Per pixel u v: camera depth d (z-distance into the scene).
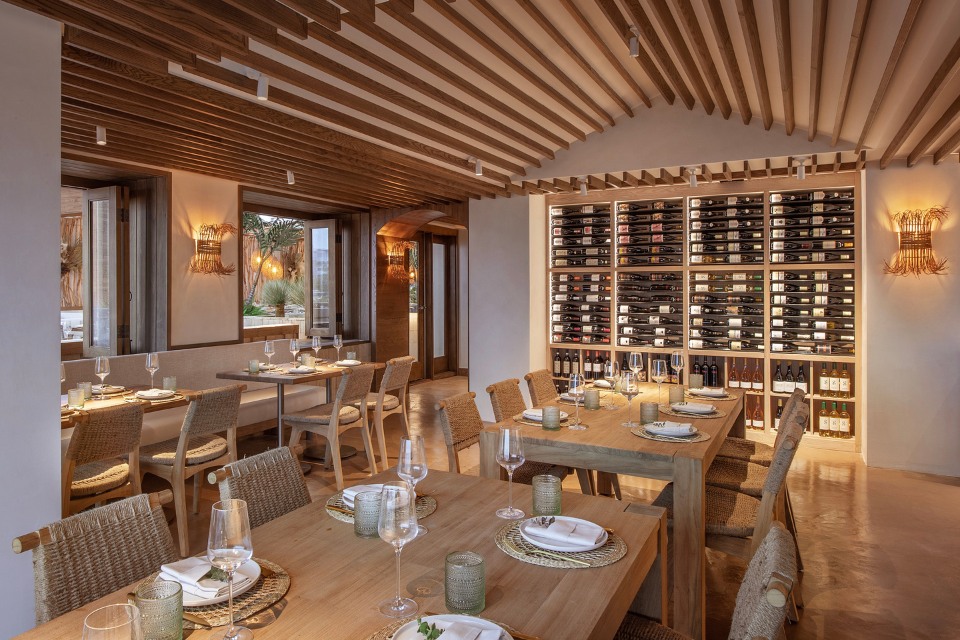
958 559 3.41
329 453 5.20
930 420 5.04
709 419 3.36
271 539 1.74
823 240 5.70
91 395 4.07
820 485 4.71
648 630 1.82
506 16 3.38
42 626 1.26
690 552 2.58
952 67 2.92
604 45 3.75
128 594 1.40
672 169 5.68
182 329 5.80
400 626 1.24
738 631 1.35
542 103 4.79
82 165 5.12
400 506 1.34
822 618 2.80
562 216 6.83
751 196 5.99
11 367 2.42
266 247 10.23
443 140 4.73
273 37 2.85
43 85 2.51
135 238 5.80
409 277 9.19
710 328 6.12
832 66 3.51
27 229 2.46
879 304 5.16
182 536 3.53
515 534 1.75
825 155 5.05
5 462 2.40
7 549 2.40
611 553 1.62
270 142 4.38
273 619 1.30
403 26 3.18
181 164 5.32
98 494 3.26
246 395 5.87
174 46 2.95
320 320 8.34
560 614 1.32
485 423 6.80
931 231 4.96
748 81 4.33
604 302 6.69
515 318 6.64
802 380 5.90
